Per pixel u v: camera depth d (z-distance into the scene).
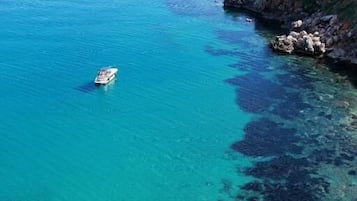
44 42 98.56
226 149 62.06
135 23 112.50
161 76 84.00
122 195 53.88
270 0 117.69
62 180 56.56
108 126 68.38
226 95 76.88
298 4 112.06
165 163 59.62
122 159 60.62
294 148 61.34
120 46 97.38
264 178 55.69
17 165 59.12
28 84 80.31
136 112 72.19
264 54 92.94
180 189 54.59
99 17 116.62
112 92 78.12
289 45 92.62
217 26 111.25
